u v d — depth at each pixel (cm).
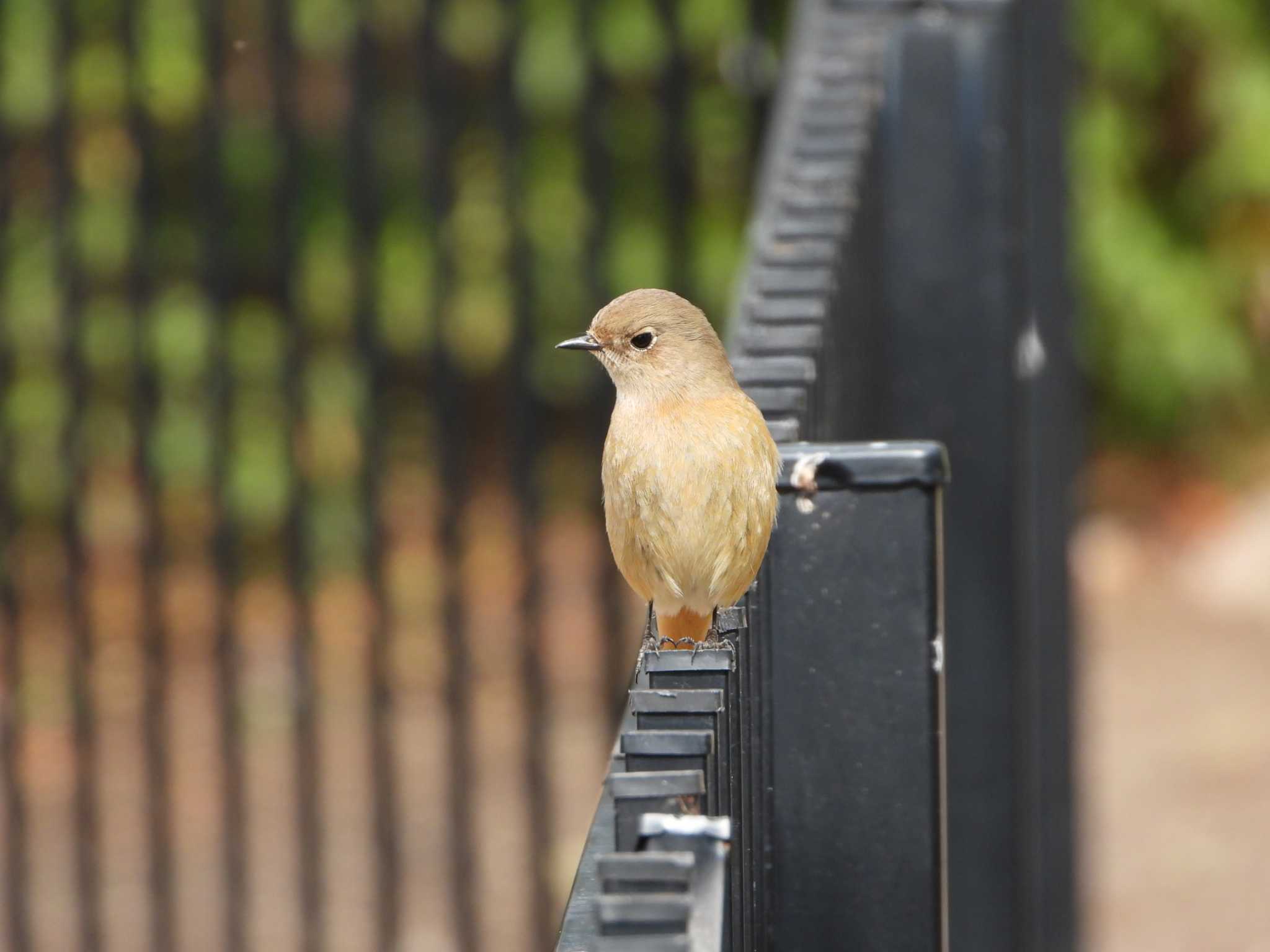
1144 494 2052
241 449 1645
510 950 1046
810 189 553
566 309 1642
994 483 657
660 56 913
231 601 968
